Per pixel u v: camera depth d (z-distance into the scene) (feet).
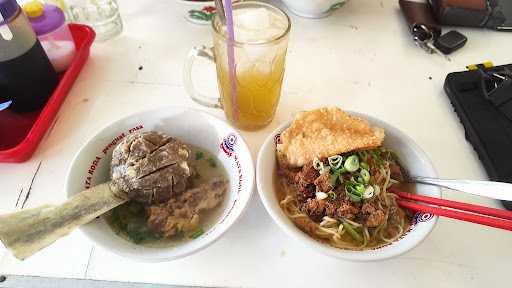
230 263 2.06
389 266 2.08
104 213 2.09
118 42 3.32
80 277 1.99
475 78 2.86
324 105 2.88
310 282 2.01
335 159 2.16
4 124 2.64
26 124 2.65
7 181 2.36
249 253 2.10
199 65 3.16
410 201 2.16
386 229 2.12
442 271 2.07
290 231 1.85
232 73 2.40
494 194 1.91
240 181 2.19
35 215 1.88
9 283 1.96
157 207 2.16
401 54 3.29
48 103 2.63
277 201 2.10
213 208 2.24
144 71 3.09
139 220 2.14
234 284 1.99
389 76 3.11
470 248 2.16
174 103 2.87
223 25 2.34
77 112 2.77
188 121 2.44
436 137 2.69
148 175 2.09
